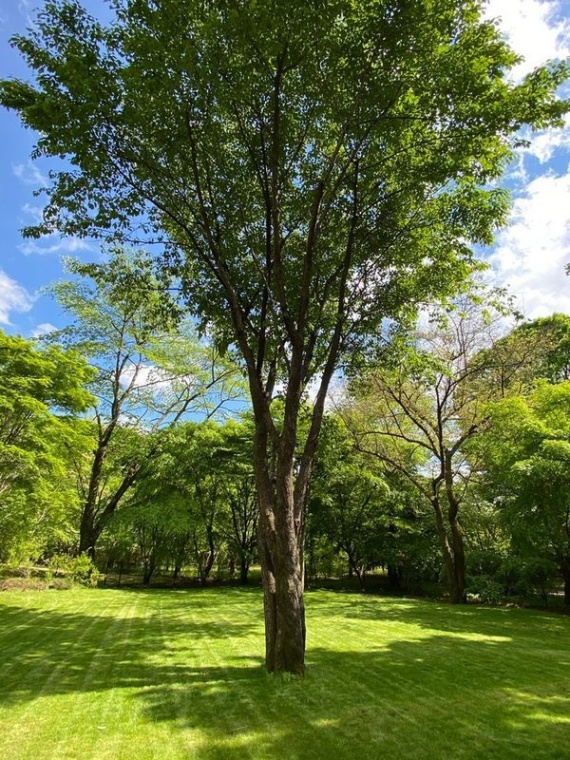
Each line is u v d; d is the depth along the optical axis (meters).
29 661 7.13
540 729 4.73
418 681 6.39
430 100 6.94
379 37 6.33
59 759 3.98
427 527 23.59
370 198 8.66
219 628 10.41
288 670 6.49
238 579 27.08
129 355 23.05
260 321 8.75
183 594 18.36
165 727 4.66
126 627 10.25
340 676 6.54
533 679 6.62
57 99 6.84
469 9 6.43
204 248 8.91
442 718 5.00
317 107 7.20
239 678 6.38
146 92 6.72
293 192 8.80
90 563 19.48
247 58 6.33
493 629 11.29
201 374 24.17
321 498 23.34
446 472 18.45
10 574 18.48
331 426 19.44
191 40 6.20
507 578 18.23
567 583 16.45
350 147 8.10
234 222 8.59
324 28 5.95
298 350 7.41
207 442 23.48
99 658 7.38
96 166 7.25
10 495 14.13
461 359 18.67
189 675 6.50
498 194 8.92
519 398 16.59
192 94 6.85
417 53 6.50
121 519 21.52
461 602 17.42
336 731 4.62
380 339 10.41
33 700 5.38
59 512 16.95
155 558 24.61
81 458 19.69
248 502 27.44
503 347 18.62
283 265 9.12
